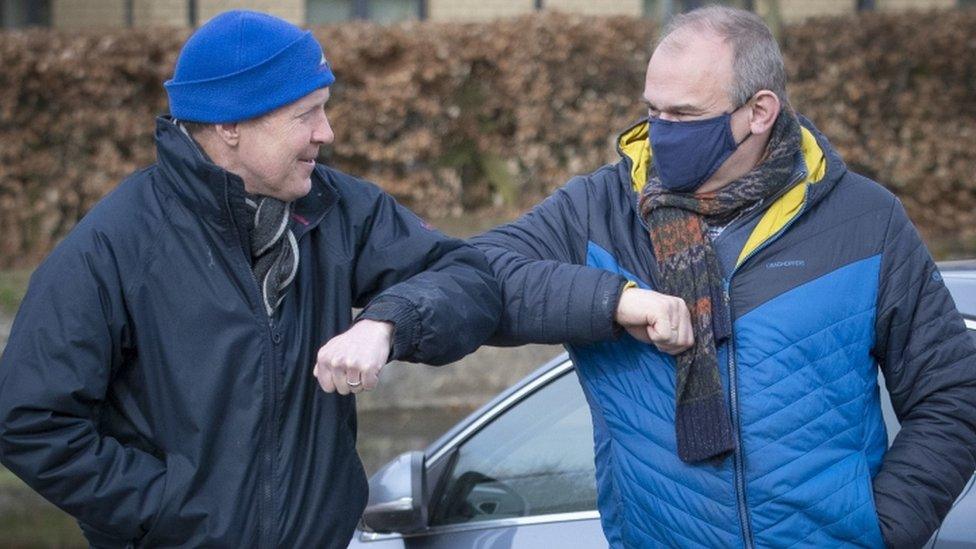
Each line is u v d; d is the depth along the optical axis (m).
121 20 25.98
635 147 5.53
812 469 4.93
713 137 5.04
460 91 21.14
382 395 17.19
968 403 5.15
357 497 5.29
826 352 5.00
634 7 26.55
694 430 4.95
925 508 5.05
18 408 4.80
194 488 4.93
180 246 4.99
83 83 20.02
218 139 5.04
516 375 17.58
